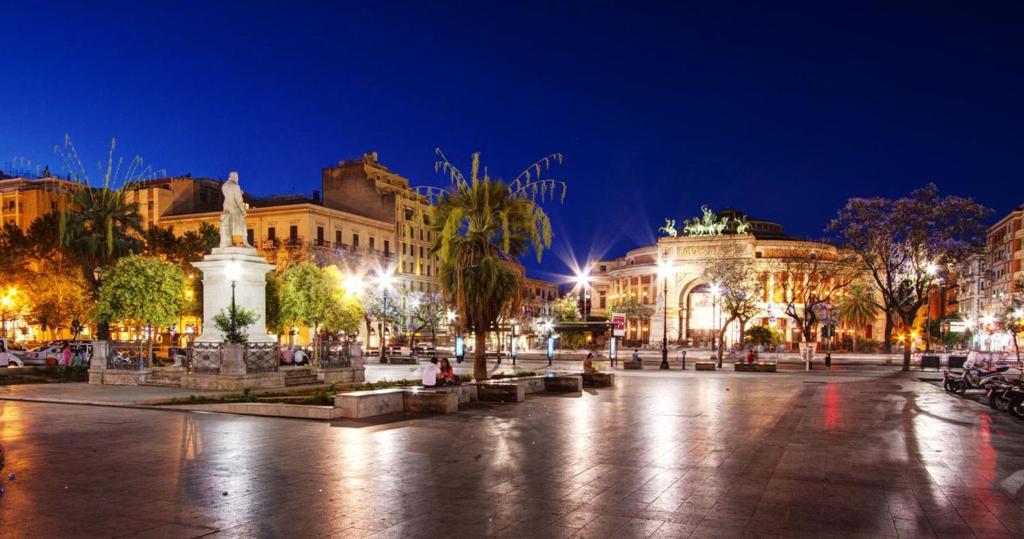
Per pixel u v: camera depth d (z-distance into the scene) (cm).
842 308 8988
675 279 11919
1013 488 980
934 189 4472
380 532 743
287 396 2083
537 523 782
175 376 2550
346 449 1234
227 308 2667
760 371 4400
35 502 854
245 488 933
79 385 2608
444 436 1397
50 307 5328
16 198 8712
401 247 9894
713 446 1314
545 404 2073
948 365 4600
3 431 1430
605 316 10869
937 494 941
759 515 826
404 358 5356
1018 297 6869
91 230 3925
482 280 2302
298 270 3238
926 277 4541
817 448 1305
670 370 4572
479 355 2369
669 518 809
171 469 1053
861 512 845
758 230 13550
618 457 1184
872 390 2791
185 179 9125
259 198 9444
